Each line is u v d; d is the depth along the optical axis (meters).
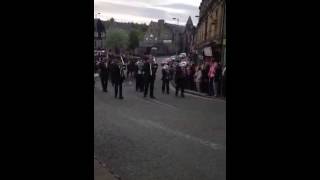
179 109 12.47
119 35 52.03
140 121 9.59
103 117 10.03
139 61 20.34
